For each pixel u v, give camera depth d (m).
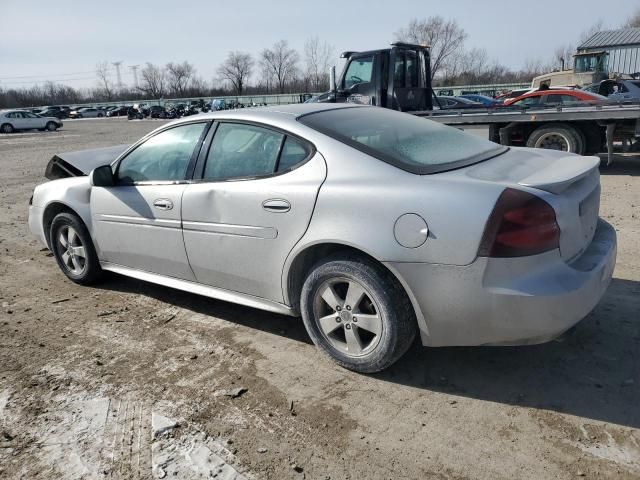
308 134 3.13
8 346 3.58
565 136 9.06
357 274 2.83
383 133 3.25
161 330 3.74
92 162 5.28
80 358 3.39
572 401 2.72
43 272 5.12
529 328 2.52
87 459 2.46
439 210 2.57
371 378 3.02
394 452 2.42
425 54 11.34
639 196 7.21
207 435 2.59
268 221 3.14
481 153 3.24
